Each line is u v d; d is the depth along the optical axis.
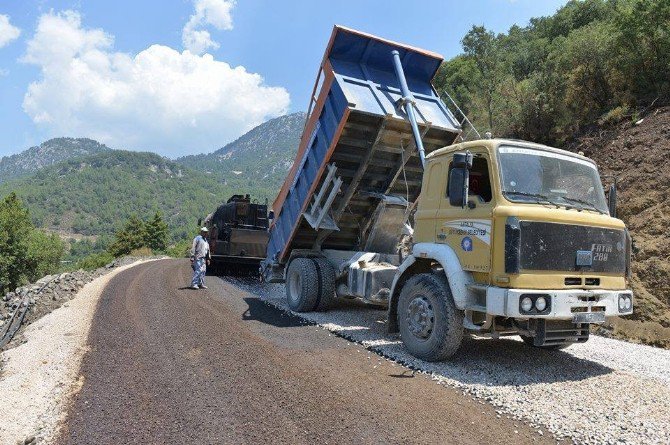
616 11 19.69
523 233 5.23
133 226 72.12
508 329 5.63
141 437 3.79
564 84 17.53
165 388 4.87
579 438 3.84
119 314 8.70
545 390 4.92
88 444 3.68
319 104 8.52
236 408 4.34
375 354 6.21
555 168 5.98
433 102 8.79
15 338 7.91
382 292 7.53
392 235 8.99
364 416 4.18
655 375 5.69
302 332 7.35
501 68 23.56
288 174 9.82
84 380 5.15
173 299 10.38
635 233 11.04
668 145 12.80
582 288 5.52
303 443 3.68
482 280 5.57
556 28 28.36
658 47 15.38
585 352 6.82
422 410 4.34
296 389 4.80
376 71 8.54
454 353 5.89
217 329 7.43
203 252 12.52
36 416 4.23
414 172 8.99
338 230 9.05
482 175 5.80
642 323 8.58
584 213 5.71
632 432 3.95
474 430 3.97
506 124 19.28
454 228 5.93
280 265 10.54
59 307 9.89
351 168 8.58
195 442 3.69
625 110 15.45
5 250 48.16
